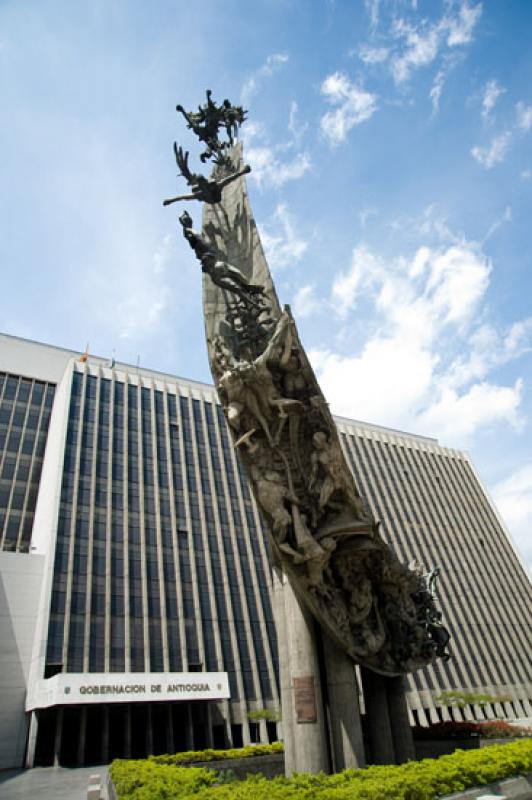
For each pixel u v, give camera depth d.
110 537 55.94
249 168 23.14
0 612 47.03
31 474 62.88
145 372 76.62
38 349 71.19
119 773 14.29
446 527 88.44
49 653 45.22
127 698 42.38
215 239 21.84
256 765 20.20
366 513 16.89
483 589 82.69
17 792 22.50
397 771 11.16
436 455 100.56
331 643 16.80
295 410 16.94
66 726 42.78
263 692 53.53
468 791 10.64
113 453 62.94
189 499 64.81
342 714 15.67
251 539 65.31
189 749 45.38
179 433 70.25
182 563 58.91
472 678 69.75
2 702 43.34
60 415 62.94
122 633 50.06
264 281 19.67
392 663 17.47
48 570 49.84
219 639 54.97
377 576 17.67
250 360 17.77
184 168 22.91
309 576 15.67
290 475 16.62
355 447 90.62
